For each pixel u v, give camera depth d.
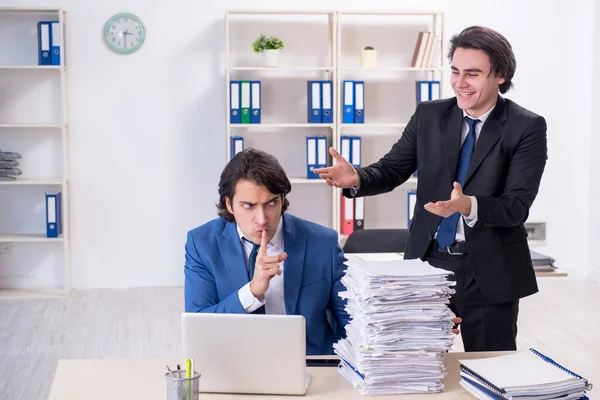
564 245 6.94
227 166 2.43
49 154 6.38
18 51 6.27
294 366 2.11
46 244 6.47
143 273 6.57
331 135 6.57
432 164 3.08
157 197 6.50
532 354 2.24
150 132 6.44
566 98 6.79
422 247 3.09
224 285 2.54
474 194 2.98
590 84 6.79
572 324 5.55
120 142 6.42
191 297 2.55
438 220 3.04
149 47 6.36
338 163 3.00
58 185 6.45
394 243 4.16
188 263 2.60
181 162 6.48
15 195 6.41
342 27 6.51
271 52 6.19
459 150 3.04
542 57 6.73
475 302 3.01
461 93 2.92
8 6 6.06
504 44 2.86
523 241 3.02
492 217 2.77
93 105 6.37
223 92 6.45
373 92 6.59
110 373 2.29
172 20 6.36
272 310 2.54
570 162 6.86
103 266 6.53
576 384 2.02
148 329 5.43
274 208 2.40
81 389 2.17
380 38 6.54
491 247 2.95
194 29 6.38
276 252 2.55
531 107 6.78
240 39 6.42
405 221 6.73
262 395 2.14
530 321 5.63
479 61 2.84
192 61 6.40
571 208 6.91
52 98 6.32
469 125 3.01
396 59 6.57
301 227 2.59
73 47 6.30
